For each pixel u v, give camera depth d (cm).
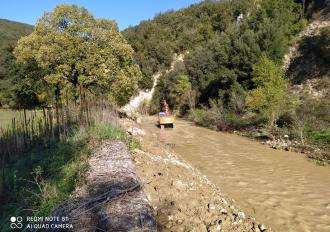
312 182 1208
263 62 2722
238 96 2975
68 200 632
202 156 1652
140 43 5562
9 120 2092
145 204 629
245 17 4344
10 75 3944
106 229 534
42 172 861
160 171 986
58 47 2064
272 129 2202
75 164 851
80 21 2194
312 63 3045
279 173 1330
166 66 5209
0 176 858
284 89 2589
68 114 1339
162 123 2820
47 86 2552
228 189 1106
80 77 2102
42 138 1247
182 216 738
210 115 2984
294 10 3853
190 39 5397
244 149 1855
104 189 671
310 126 2052
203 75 4091
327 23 3334
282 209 937
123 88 2373
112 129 1243
